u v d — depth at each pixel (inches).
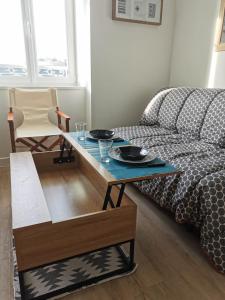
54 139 109.0
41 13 108.7
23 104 106.7
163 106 103.7
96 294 47.3
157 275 52.1
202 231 55.7
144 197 84.5
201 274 52.7
